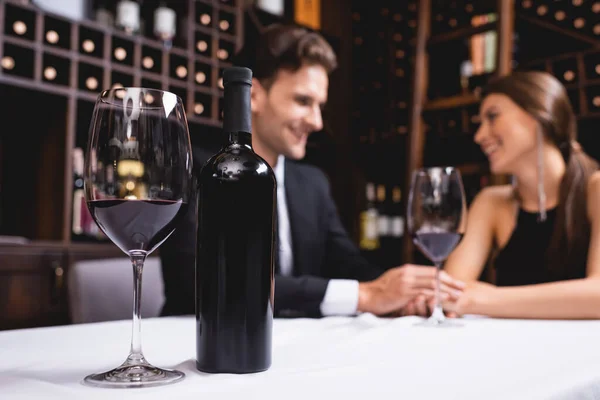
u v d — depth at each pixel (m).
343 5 4.43
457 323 0.94
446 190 1.01
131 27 3.16
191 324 0.93
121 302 1.43
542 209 1.83
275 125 1.73
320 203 1.79
